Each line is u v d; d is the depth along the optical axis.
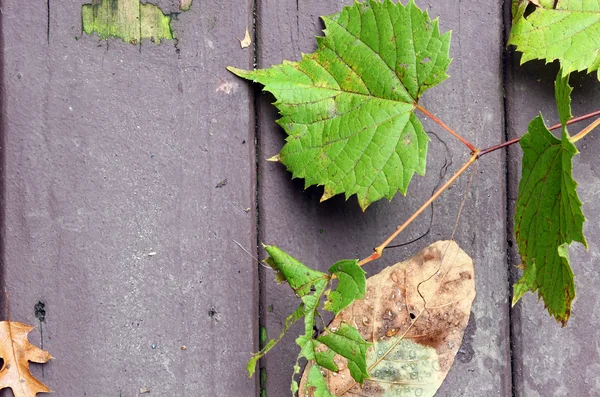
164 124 0.77
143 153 0.77
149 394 0.77
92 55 0.77
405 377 0.77
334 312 0.74
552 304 0.73
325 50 0.75
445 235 0.78
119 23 0.77
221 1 0.77
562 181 0.71
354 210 0.78
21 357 0.76
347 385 0.77
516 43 0.76
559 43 0.76
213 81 0.77
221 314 0.77
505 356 0.78
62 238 0.76
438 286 0.77
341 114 0.75
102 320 0.76
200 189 0.77
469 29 0.79
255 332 0.77
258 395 0.77
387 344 0.77
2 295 0.76
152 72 0.77
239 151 0.77
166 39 0.77
